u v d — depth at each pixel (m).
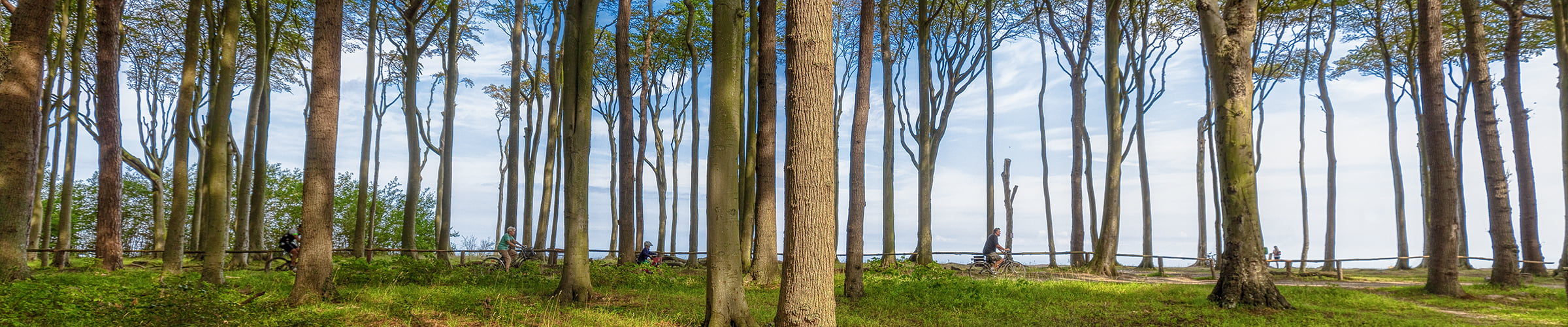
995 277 17.77
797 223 6.49
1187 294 13.23
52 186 22.97
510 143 23.88
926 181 21.66
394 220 35.09
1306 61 25.94
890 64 22.61
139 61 27.42
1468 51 15.98
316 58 10.21
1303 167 26.72
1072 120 24.33
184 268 16.47
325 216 10.12
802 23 6.55
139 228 31.34
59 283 10.98
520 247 19.34
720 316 8.03
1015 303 11.30
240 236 19.09
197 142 21.89
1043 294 13.11
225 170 12.52
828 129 6.60
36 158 12.83
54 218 28.62
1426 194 26.41
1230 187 11.73
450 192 21.75
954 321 9.33
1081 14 26.47
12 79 12.40
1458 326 9.27
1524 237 18.23
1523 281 16.72
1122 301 12.09
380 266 14.54
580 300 11.07
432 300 10.38
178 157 14.27
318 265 9.98
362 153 20.94
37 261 21.31
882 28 22.92
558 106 23.06
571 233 11.26
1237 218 11.59
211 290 7.53
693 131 28.53
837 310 10.49
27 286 9.18
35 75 12.80
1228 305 11.25
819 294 6.41
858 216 12.48
